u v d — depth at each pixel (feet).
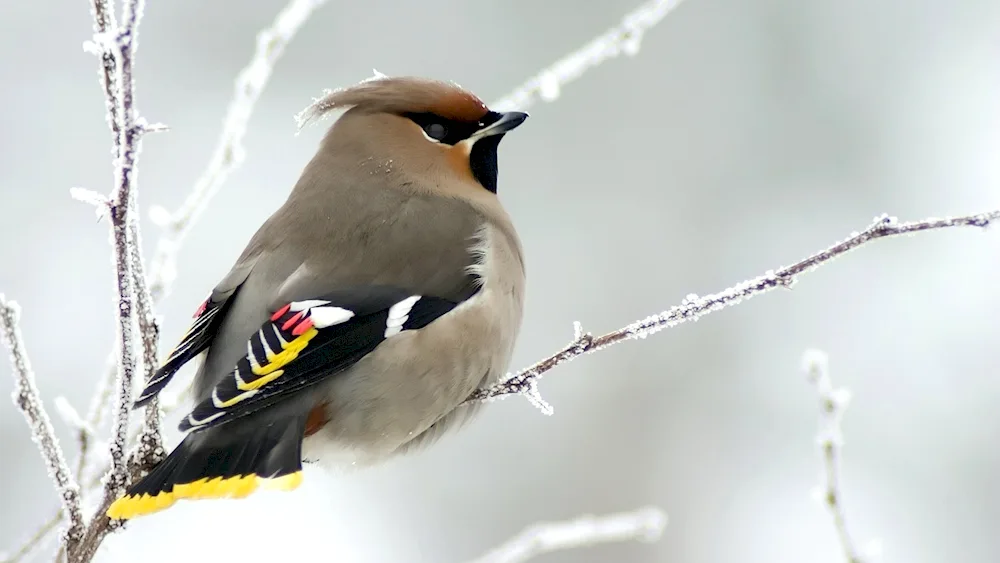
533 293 51.26
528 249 52.01
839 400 23.27
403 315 23.02
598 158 53.62
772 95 54.39
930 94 53.93
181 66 54.08
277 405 22.02
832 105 54.03
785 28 54.49
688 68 54.49
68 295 46.96
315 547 40.42
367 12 55.98
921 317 48.29
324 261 23.39
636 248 52.19
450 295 23.66
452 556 44.34
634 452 47.55
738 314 49.19
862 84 54.19
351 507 42.39
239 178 51.90
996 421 46.21
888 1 54.39
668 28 54.65
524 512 45.60
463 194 25.58
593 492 46.68
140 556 38.88
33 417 20.53
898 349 47.93
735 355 48.73
